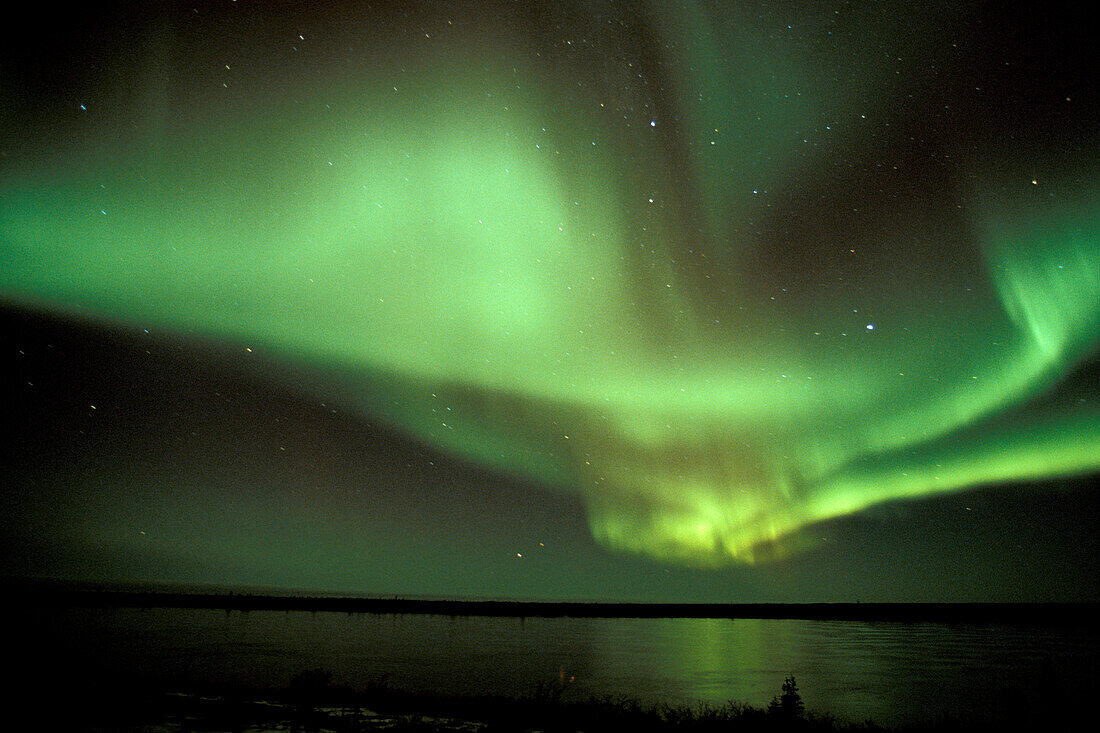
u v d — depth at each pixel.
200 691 10.73
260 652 20.70
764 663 22.23
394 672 17.17
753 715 9.74
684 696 14.73
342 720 8.95
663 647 27.67
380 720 9.08
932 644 31.52
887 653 26.38
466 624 40.41
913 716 12.64
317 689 10.98
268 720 8.83
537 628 38.84
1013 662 23.25
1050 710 10.03
